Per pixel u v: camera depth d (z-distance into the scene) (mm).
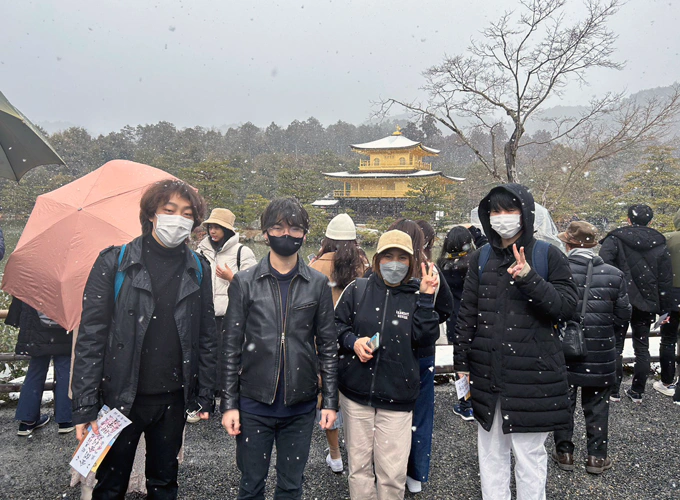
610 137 13414
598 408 2732
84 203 2465
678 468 2785
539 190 20453
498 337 2068
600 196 26094
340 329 2215
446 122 13750
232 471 2682
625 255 3645
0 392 3660
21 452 2852
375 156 47469
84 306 1773
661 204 21406
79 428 1703
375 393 2062
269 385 1835
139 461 2379
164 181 1847
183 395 1908
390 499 2049
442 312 2445
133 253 1799
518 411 2004
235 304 1916
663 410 3662
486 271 2178
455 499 2465
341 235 2869
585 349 2494
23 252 2340
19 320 3086
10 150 3039
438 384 4184
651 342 5266
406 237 2100
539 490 2051
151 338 1809
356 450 2115
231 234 3432
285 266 1967
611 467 2793
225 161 34844
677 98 11938
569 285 2047
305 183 45125
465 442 3146
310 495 2459
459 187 38281
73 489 2467
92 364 1740
